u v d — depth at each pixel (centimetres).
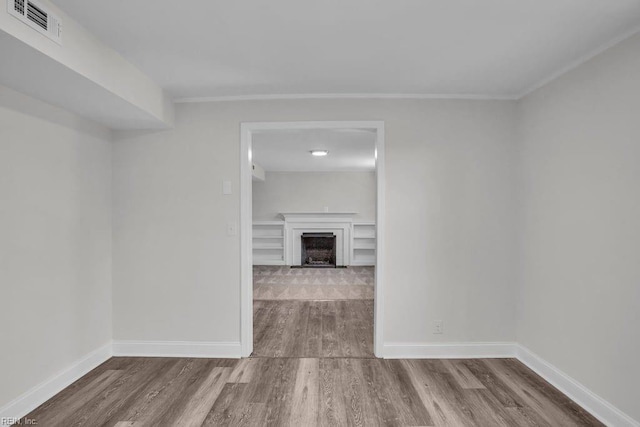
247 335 366
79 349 319
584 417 257
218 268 364
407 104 360
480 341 363
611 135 247
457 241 361
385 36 242
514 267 362
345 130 369
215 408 268
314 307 568
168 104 351
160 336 366
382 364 348
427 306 362
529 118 340
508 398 283
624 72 237
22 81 235
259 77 313
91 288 336
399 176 361
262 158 752
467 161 361
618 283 241
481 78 316
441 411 265
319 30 234
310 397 285
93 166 338
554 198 305
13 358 251
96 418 254
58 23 203
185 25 226
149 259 365
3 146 243
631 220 231
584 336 271
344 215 988
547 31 235
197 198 364
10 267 248
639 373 225
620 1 201
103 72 247
